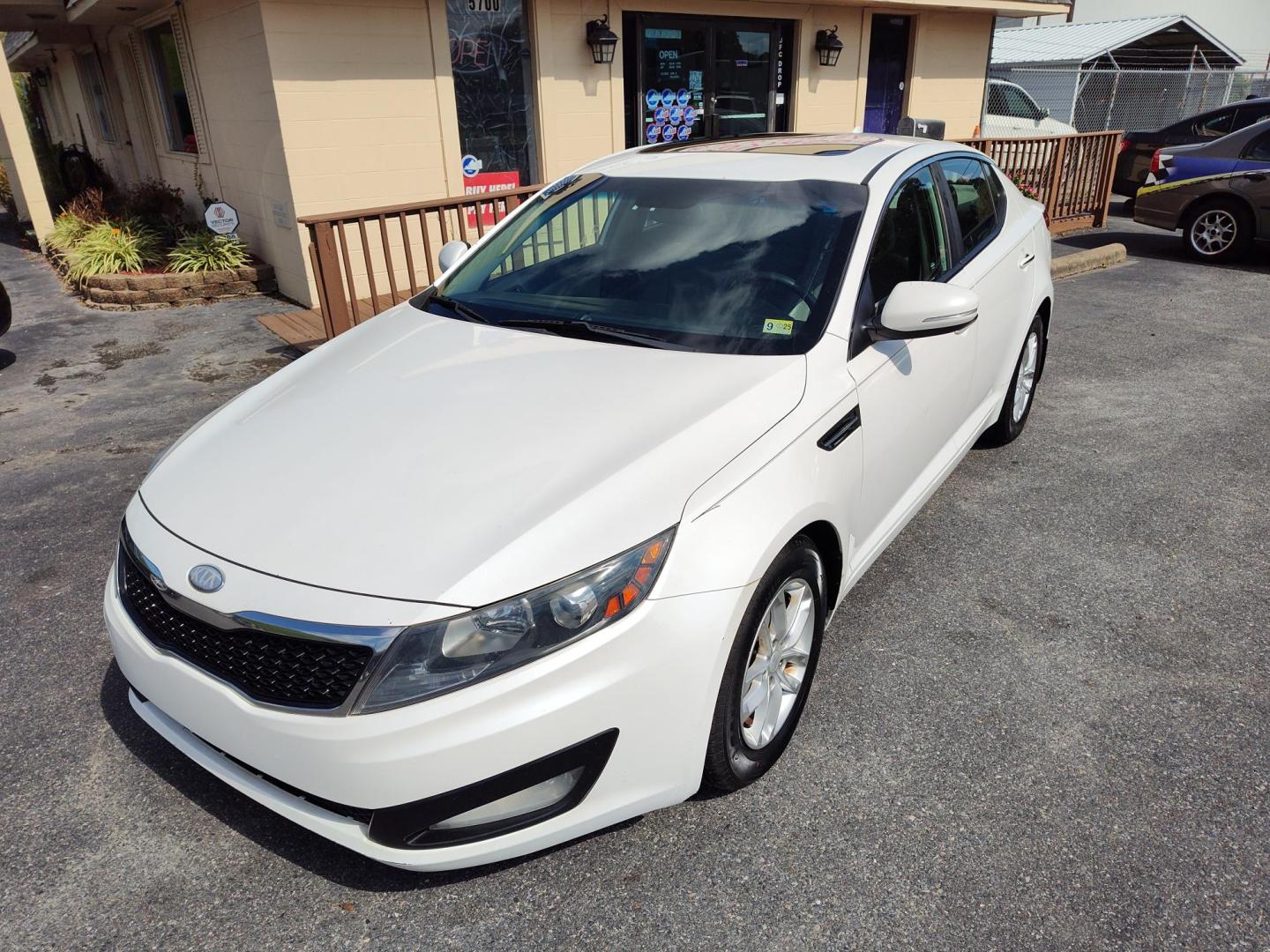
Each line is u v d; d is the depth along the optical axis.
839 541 2.67
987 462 4.74
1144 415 5.38
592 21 8.97
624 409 2.43
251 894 2.24
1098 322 7.50
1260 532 3.96
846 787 2.53
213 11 8.00
